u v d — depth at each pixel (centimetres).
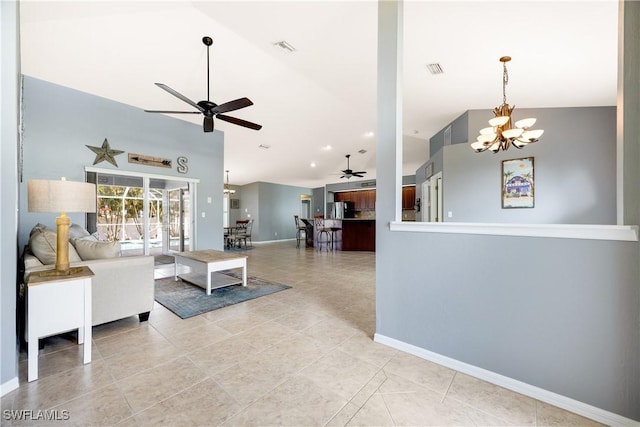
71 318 185
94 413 142
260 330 247
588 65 316
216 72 388
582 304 143
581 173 418
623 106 135
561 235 148
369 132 677
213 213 570
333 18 275
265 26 290
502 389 164
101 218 637
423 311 200
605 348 137
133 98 431
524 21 247
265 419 138
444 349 190
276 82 427
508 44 281
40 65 338
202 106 317
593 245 140
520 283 161
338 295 358
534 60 309
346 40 311
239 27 294
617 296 134
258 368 185
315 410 145
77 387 164
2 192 160
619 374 133
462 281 182
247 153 752
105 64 350
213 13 273
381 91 226
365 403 151
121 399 153
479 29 259
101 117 418
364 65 366
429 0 224
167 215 620
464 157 472
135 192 655
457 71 338
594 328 140
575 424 136
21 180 332
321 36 305
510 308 164
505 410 146
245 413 143
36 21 271
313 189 1336
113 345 218
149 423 135
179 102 452
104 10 265
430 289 197
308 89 454
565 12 233
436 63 321
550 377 151
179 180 516
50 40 301
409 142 727
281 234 1216
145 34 305
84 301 189
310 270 526
